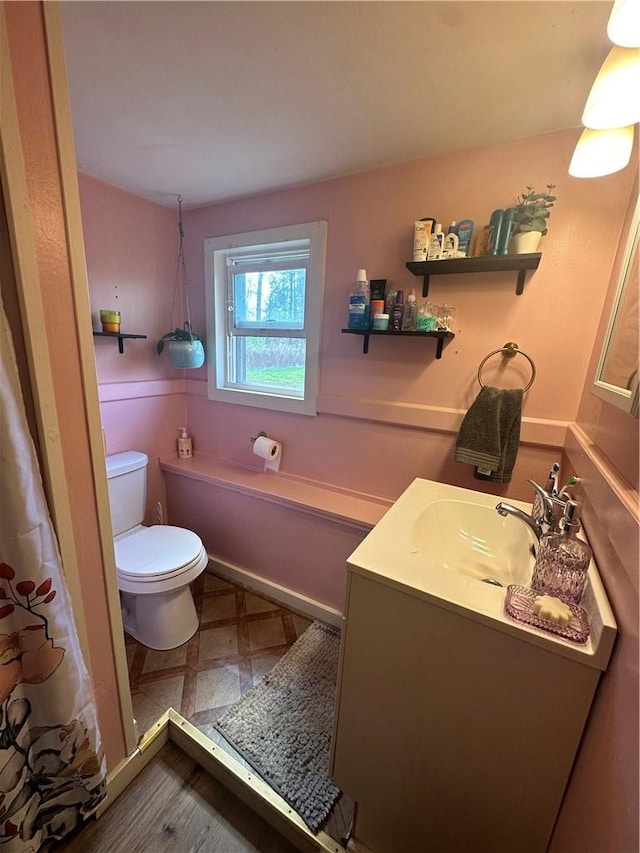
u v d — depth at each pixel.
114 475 1.71
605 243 1.13
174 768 1.15
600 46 0.81
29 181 0.63
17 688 0.74
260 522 1.90
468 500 1.22
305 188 1.60
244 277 1.97
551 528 0.85
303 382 1.88
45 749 0.80
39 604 0.71
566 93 0.97
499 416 1.29
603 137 0.85
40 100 0.62
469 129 1.16
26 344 0.66
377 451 1.66
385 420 1.58
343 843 0.97
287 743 1.22
